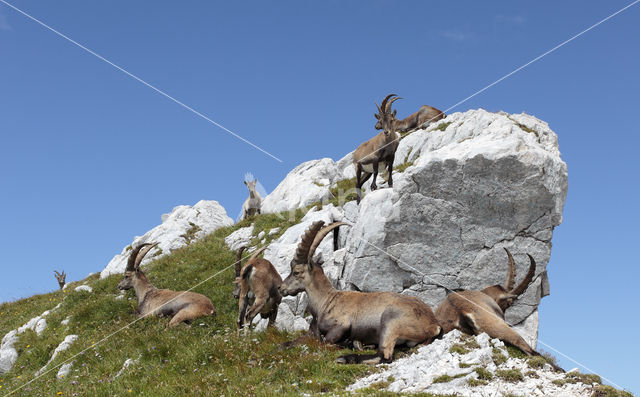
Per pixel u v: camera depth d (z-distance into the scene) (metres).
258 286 13.57
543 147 15.29
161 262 21.89
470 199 13.80
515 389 7.58
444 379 7.92
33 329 18.84
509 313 13.60
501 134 15.16
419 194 13.96
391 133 18.83
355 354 9.40
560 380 7.79
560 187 13.83
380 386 8.01
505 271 13.67
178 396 9.38
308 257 10.63
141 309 15.96
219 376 9.80
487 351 8.34
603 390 7.42
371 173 20.75
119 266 25.86
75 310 18.08
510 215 13.73
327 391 8.30
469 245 13.82
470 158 13.61
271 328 12.88
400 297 9.67
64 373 13.56
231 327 14.51
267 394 8.22
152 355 12.54
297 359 9.64
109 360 13.14
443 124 25.09
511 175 13.53
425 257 13.91
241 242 21.83
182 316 14.87
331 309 10.27
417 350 9.09
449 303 9.97
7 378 16.02
